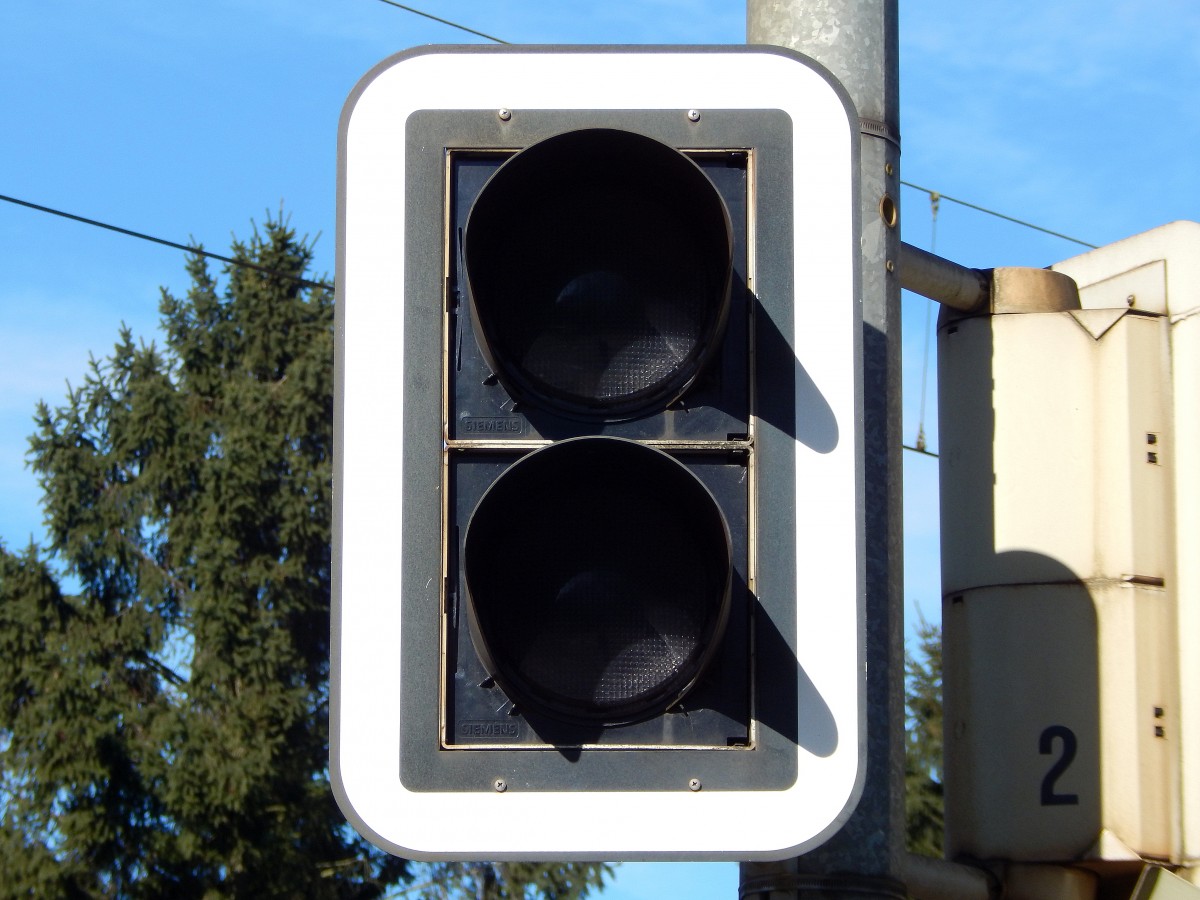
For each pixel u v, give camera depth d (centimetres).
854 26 306
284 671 2636
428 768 237
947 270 328
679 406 245
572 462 235
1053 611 319
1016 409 329
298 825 2528
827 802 234
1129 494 318
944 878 299
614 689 235
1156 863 303
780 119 257
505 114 259
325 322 3045
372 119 259
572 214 247
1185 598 316
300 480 2831
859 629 239
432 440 246
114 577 2733
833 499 242
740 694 237
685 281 246
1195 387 324
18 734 2489
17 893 2384
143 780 2436
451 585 242
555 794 235
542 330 246
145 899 2405
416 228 255
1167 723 310
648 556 237
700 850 233
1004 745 317
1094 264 346
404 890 2603
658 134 258
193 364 2978
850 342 248
